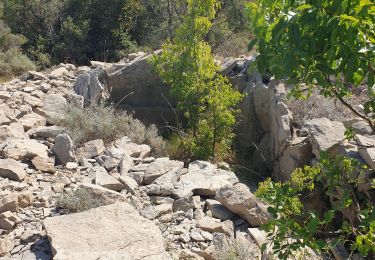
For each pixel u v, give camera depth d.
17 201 5.05
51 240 4.14
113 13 19.23
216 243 4.65
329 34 2.27
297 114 7.48
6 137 7.00
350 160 3.45
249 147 8.38
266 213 5.04
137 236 4.23
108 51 18.95
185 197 5.49
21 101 8.85
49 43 19.33
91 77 9.60
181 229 4.89
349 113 7.54
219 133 7.70
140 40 19.52
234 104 7.71
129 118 8.42
